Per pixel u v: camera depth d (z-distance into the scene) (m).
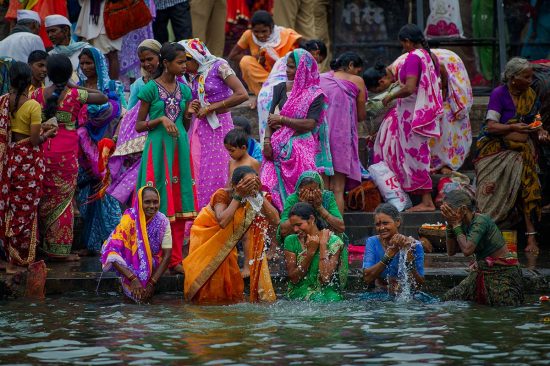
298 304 11.07
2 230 12.55
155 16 17.53
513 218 14.70
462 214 11.23
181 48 12.50
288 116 13.54
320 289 11.57
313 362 8.16
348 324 9.79
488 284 11.00
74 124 13.58
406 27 15.17
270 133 13.72
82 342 9.02
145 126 12.52
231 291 11.70
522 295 11.07
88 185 14.45
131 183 13.18
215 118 13.45
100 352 8.61
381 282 11.95
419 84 14.88
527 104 14.09
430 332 9.37
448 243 11.63
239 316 10.29
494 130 14.07
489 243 11.10
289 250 11.61
